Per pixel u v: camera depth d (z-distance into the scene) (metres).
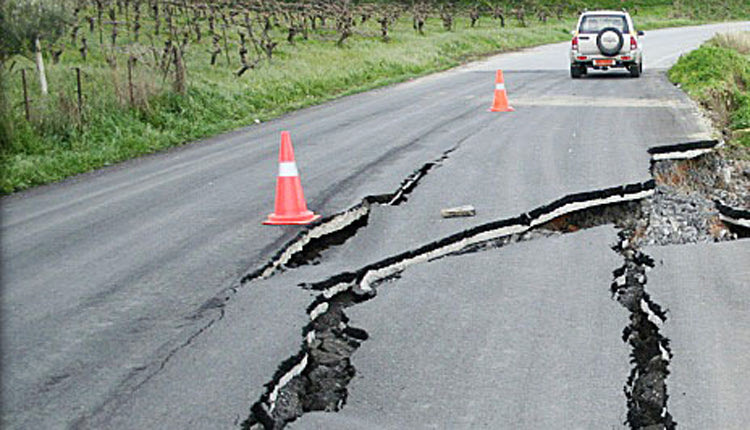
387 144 11.80
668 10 67.25
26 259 6.64
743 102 17.33
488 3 53.94
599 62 21.22
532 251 7.05
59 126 12.29
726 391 4.41
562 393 4.39
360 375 4.68
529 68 25.64
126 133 12.87
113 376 4.47
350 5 39.03
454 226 7.50
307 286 5.97
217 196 8.81
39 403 4.16
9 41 14.46
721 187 10.73
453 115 14.79
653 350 5.11
